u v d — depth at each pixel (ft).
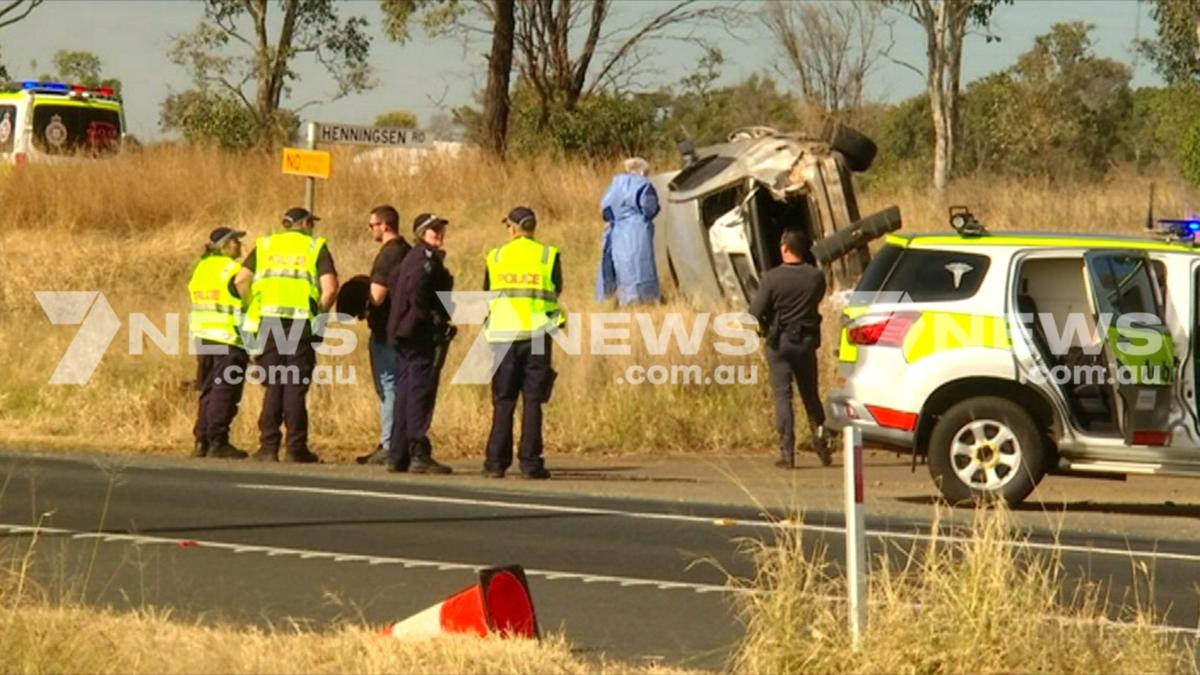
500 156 150.00
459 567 47.39
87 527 52.85
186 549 49.37
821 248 89.76
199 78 205.16
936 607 34.12
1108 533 56.18
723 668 36.04
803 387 73.92
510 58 173.68
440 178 138.62
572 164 144.97
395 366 70.49
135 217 127.13
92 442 79.00
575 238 127.95
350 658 33.94
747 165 100.22
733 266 100.32
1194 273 59.77
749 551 46.11
